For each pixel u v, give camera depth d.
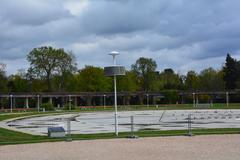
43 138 30.70
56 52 133.50
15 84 145.62
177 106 126.44
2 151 23.28
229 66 162.38
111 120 60.03
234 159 18.02
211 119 56.88
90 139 29.20
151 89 159.12
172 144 24.77
